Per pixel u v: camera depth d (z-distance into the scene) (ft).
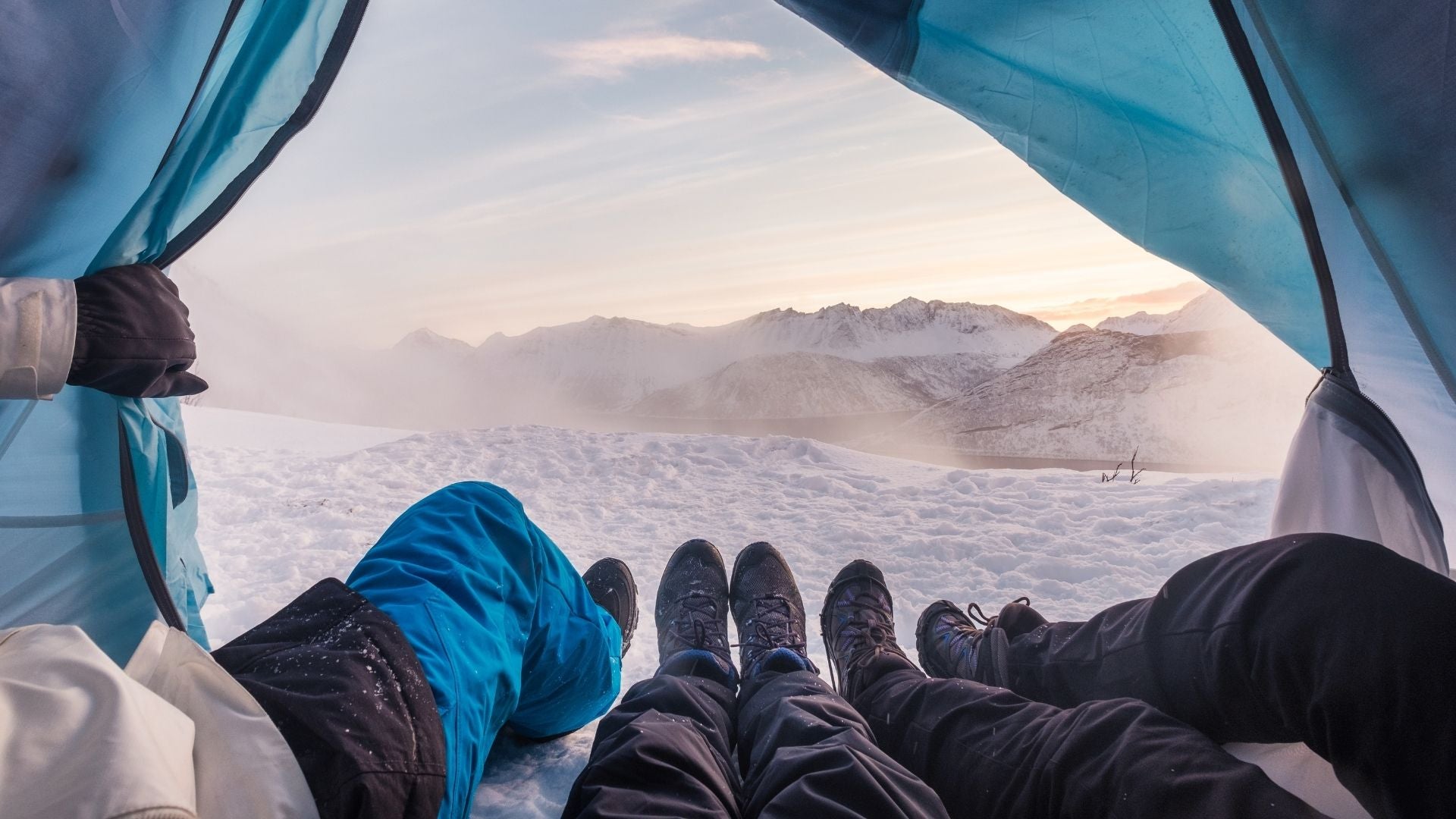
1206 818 3.01
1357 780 2.96
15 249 4.44
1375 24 4.30
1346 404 5.78
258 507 16.88
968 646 6.24
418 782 2.79
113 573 5.58
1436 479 6.01
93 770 1.95
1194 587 3.99
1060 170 6.87
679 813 3.32
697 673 5.87
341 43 5.73
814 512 17.43
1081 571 12.83
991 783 4.10
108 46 4.29
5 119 4.06
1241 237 6.55
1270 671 3.34
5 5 3.94
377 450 23.98
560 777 5.88
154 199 5.09
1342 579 3.17
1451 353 5.02
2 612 5.20
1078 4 6.20
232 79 5.44
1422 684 2.76
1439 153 4.30
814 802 3.28
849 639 7.00
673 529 16.28
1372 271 5.53
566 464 22.52
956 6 6.40
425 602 3.71
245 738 2.50
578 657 5.39
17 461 5.11
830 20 6.77
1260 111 5.42
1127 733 3.60
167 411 6.31
